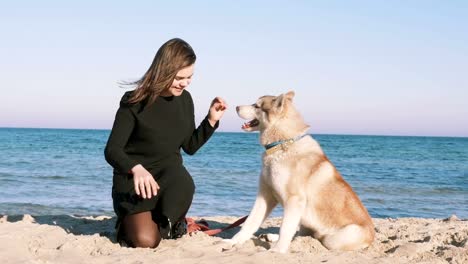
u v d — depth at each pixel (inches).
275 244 189.3
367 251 190.1
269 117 201.2
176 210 184.5
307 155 195.5
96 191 548.4
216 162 1146.0
